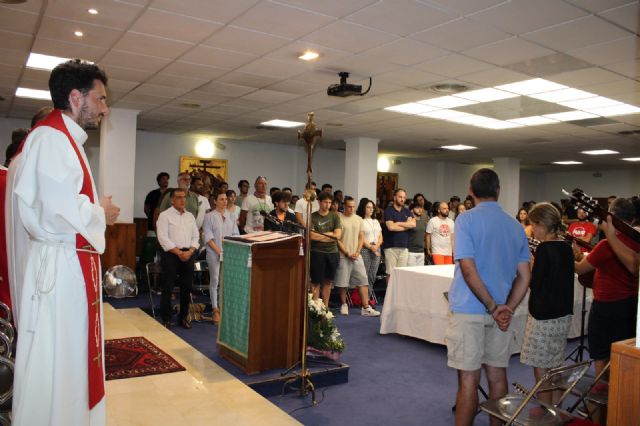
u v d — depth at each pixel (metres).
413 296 5.47
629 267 2.69
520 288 2.75
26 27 4.91
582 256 4.26
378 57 5.50
